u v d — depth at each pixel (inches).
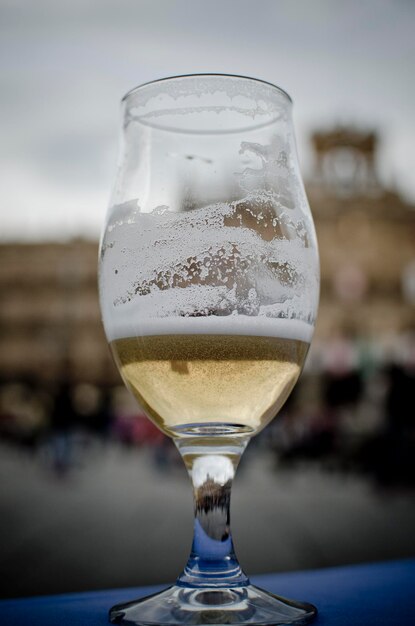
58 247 1125.1
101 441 613.3
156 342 18.5
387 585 22.3
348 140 1105.4
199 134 19.8
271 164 20.1
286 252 19.4
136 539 177.5
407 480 343.0
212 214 18.9
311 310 20.2
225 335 18.4
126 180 20.8
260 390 18.7
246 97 20.5
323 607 19.4
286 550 163.0
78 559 150.9
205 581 18.8
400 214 1088.2
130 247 19.3
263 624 16.6
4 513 237.3
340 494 292.8
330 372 768.3
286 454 467.5
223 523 19.4
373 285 1052.5
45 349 1098.1
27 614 19.5
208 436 19.2
